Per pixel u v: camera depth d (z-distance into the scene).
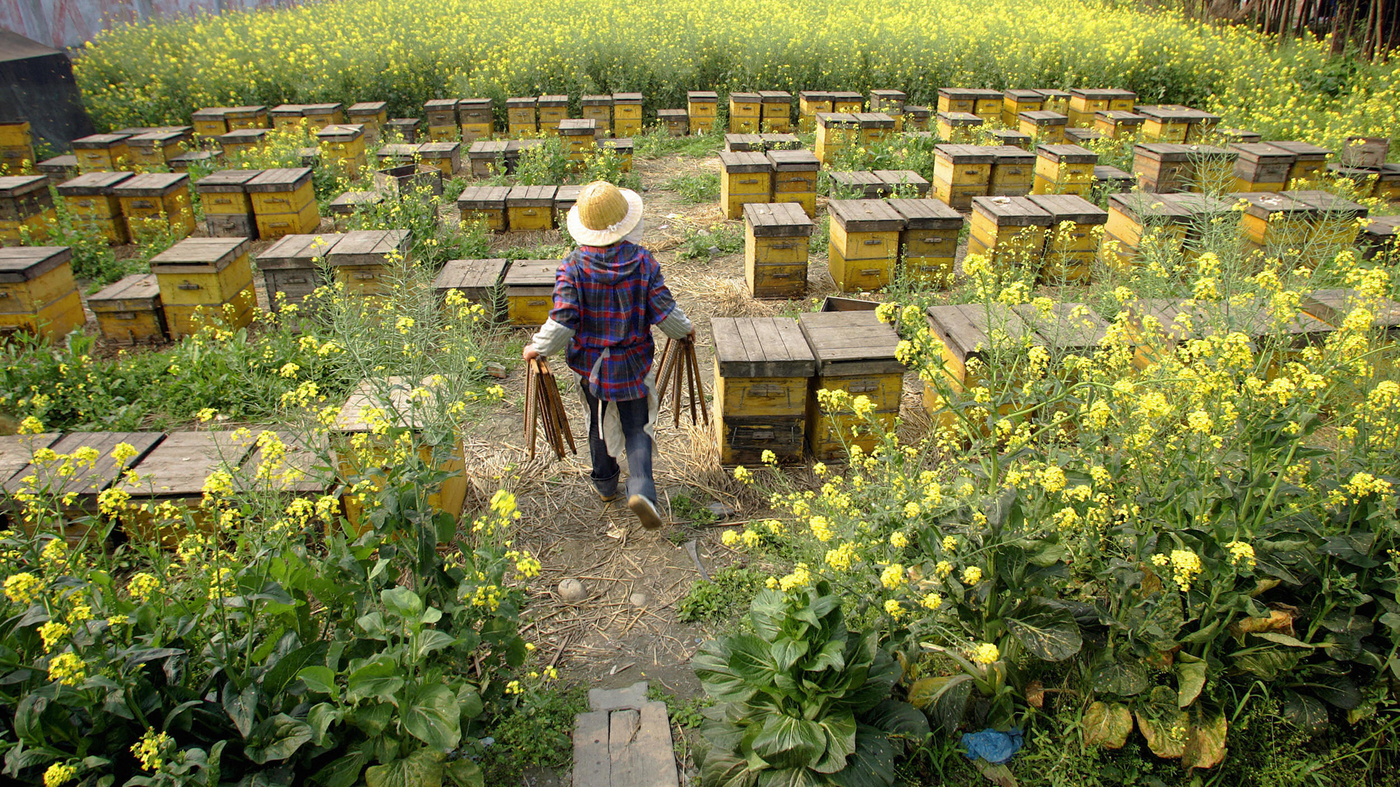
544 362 3.67
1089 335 4.22
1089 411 2.77
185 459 3.91
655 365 6.01
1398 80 14.61
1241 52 16.59
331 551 2.82
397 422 3.34
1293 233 6.17
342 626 2.82
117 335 6.36
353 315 5.16
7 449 3.97
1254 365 3.14
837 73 15.88
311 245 6.56
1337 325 4.47
